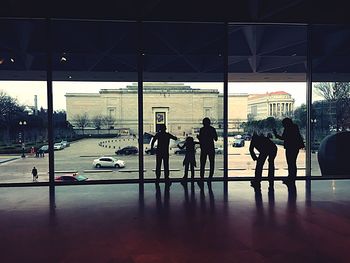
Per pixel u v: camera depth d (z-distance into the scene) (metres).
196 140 8.15
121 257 3.47
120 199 6.18
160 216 5.02
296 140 7.50
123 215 5.09
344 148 8.84
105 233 4.25
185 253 3.57
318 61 9.43
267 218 4.89
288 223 4.64
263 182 7.93
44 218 4.94
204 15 7.73
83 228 4.46
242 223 4.65
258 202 5.90
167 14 7.62
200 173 7.69
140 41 7.73
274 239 3.99
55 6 7.27
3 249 3.74
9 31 8.61
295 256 3.48
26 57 8.90
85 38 9.00
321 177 8.44
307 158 8.62
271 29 9.19
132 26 8.09
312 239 4.00
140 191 6.92
